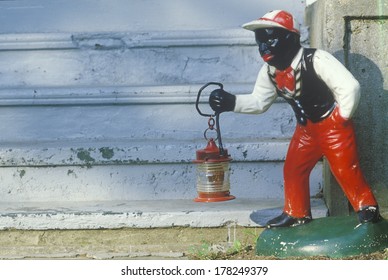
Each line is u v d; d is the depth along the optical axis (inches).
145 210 419.8
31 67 484.7
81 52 484.1
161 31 483.2
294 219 388.2
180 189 450.3
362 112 414.6
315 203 434.3
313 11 455.2
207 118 466.9
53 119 473.7
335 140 370.6
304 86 367.9
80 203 444.8
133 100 467.2
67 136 472.4
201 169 399.2
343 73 361.1
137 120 470.3
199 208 422.3
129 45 481.7
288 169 386.3
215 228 416.2
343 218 389.1
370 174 416.2
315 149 379.9
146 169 450.3
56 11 495.5
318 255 371.2
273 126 466.0
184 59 481.4
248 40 476.1
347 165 371.2
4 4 496.4
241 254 394.9
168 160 445.7
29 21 495.5
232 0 491.2
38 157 447.5
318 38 430.3
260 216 414.0
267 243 383.2
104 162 447.5
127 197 451.5
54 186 451.5
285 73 368.5
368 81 414.3
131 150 446.0
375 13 409.7
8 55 485.7
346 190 376.8
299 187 386.3
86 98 468.8
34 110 474.0
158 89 466.0
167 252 410.0
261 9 490.6
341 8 410.9
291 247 375.6
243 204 432.5
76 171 451.2
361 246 369.7
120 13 494.6
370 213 374.0
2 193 453.1
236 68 479.2
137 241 418.6
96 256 406.3
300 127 382.3
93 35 483.5
